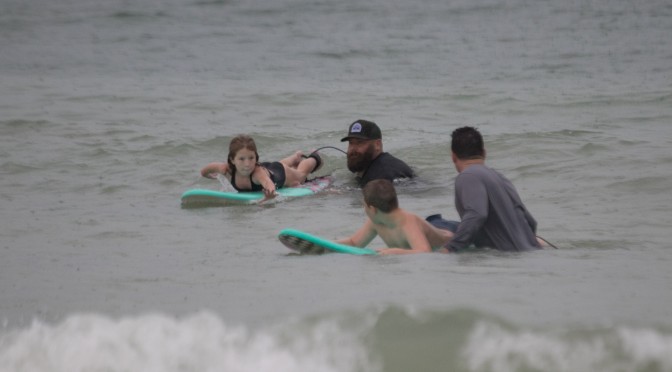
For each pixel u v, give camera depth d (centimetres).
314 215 3772
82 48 11188
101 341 2036
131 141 5500
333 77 8681
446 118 6281
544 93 7181
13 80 8619
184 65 9775
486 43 10712
